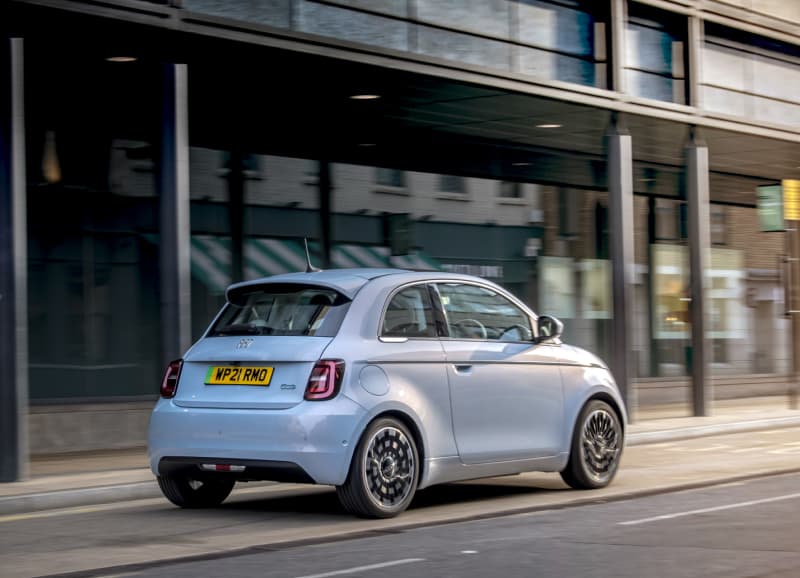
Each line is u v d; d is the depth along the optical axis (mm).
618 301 20516
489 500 10766
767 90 22906
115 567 7457
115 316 16703
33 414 15703
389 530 8852
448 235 21203
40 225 16016
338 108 18594
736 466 13992
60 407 16016
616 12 19609
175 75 14703
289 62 15477
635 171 24859
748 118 22234
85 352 16359
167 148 14578
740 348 27422
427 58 16438
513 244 22219
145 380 16984
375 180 20250
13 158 12383
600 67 19578
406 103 18359
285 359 9359
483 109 19031
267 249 18797
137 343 16922
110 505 11430
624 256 20453
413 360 9766
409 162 20734
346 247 19766
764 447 17031
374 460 9406
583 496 10922
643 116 20234
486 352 10414
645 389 24625
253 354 9500
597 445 11469
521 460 10633
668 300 25359
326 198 19547
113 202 16734
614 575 6898
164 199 14531
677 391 25312
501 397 10445
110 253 16688
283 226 19000
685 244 25766
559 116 19828
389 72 16266
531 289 22469
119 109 16734
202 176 18031
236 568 7328
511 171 22281
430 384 9852
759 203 25547
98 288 16547
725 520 9203
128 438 16703
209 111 18203
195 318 17844
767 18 22656
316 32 15148
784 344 28547
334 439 9117
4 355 12336
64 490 11469
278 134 18984
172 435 9703
